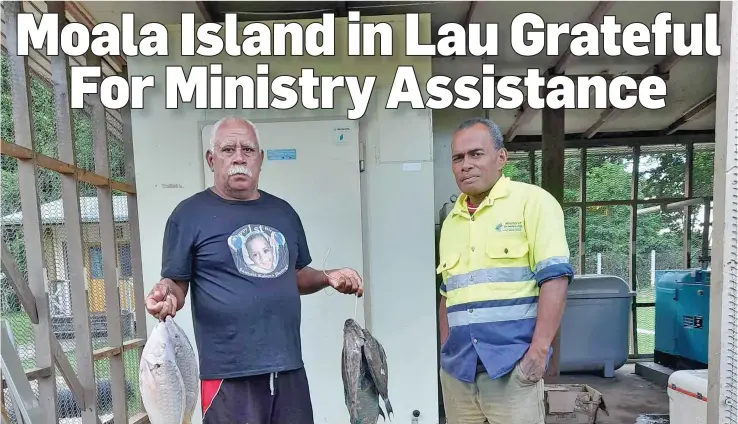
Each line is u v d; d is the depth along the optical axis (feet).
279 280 5.51
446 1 9.25
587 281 13.62
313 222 8.40
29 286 6.19
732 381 4.61
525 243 5.20
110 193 8.63
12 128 6.45
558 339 12.56
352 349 4.97
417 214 8.56
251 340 5.27
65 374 6.82
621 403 11.62
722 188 4.70
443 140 11.48
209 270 5.37
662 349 14.05
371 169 8.55
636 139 18.03
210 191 5.80
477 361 5.28
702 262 15.39
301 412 5.53
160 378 4.15
